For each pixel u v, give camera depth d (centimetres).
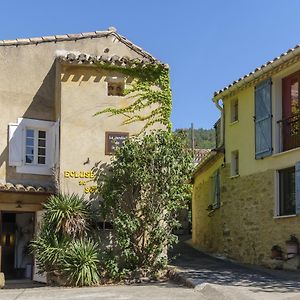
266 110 1576
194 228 2441
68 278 1303
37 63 1597
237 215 1717
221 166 1845
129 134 1504
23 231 1678
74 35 1625
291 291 1038
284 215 1490
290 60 1441
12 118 1552
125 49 1655
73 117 1482
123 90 1523
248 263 1617
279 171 1539
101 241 1400
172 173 1366
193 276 1283
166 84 1550
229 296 991
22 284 1498
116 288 1214
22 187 1470
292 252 1416
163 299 1006
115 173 1377
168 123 1534
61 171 1452
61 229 1354
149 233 1355
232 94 1798
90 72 1509
